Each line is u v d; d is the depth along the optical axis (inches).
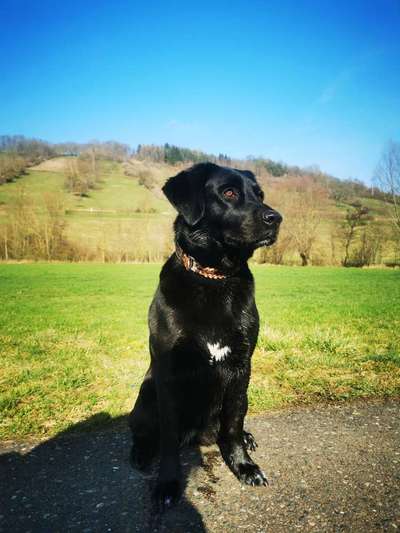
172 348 31.5
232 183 37.1
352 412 40.9
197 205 35.1
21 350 72.0
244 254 36.8
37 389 50.3
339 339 70.3
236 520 25.3
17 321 107.3
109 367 61.0
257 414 41.4
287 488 28.5
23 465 32.3
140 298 171.9
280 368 56.3
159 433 33.1
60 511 26.5
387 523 24.4
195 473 31.2
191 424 33.8
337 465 31.1
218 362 32.0
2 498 28.0
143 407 33.5
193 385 32.4
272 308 126.8
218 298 31.9
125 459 33.3
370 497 26.9
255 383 50.6
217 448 35.2
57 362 63.7
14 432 38.2
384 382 48.9
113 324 102.9
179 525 25.0
